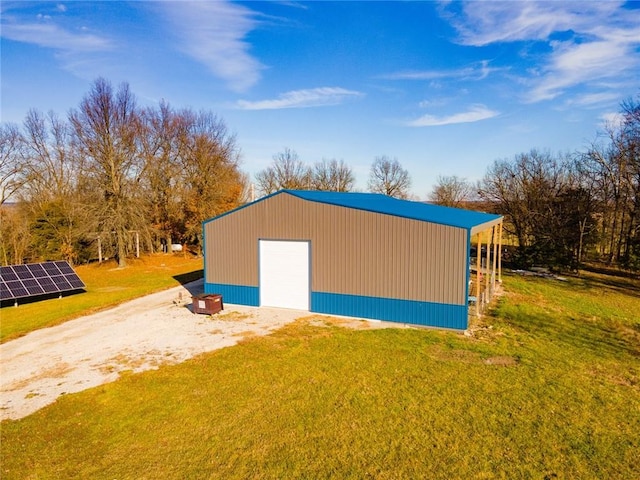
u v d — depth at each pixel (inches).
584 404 288.7
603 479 211.5
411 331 464.4
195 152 1277.1
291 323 506.6
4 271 686.5
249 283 597.6
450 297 466.3
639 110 856.9
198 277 906.1
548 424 263.0
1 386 342.0
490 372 345.4
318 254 546.0
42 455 243.3
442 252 467.8
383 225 500.1
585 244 965.2
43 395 322.7
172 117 1311.5
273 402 302.0
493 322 494.6
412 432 257.8
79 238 1108.5
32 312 609.9
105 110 1024.2
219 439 256.1
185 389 327.6
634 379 330.6
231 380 341.7
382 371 351.6
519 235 1107.9
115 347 434.9
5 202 1134.4
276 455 237.9
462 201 1635.1
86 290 781.3
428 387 319.0
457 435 253.0
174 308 607.2
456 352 393.7
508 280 781.9
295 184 1806.1
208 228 619.8
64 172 1256.8
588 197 955.3
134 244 1282.0
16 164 1146.0
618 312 544.4
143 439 258.4
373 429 262.4
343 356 388.8
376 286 509.7
